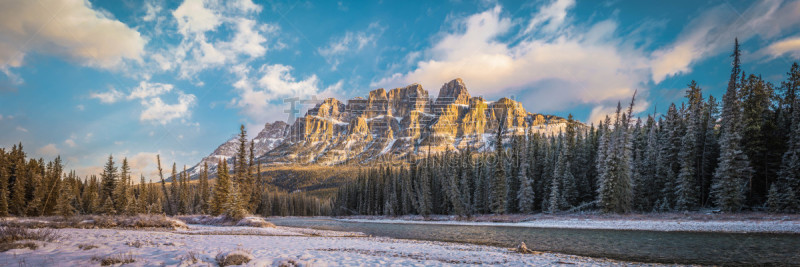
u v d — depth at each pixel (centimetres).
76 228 3141
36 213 6769
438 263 1427
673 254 2080
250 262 1183
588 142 7188
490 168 7312
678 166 5412
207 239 2269
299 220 9269
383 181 10812
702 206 4847
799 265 1727
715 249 2255
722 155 4444
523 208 6306
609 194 5041
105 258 1157
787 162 4394
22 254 1275
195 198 9900
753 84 5425
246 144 7175
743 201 4359
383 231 4406
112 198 7462
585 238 3058
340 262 1353
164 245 1662
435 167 9744
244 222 4512
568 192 6066
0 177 6488
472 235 3628
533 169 7344
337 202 12912
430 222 6888
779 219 3591
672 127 5647
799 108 4503
